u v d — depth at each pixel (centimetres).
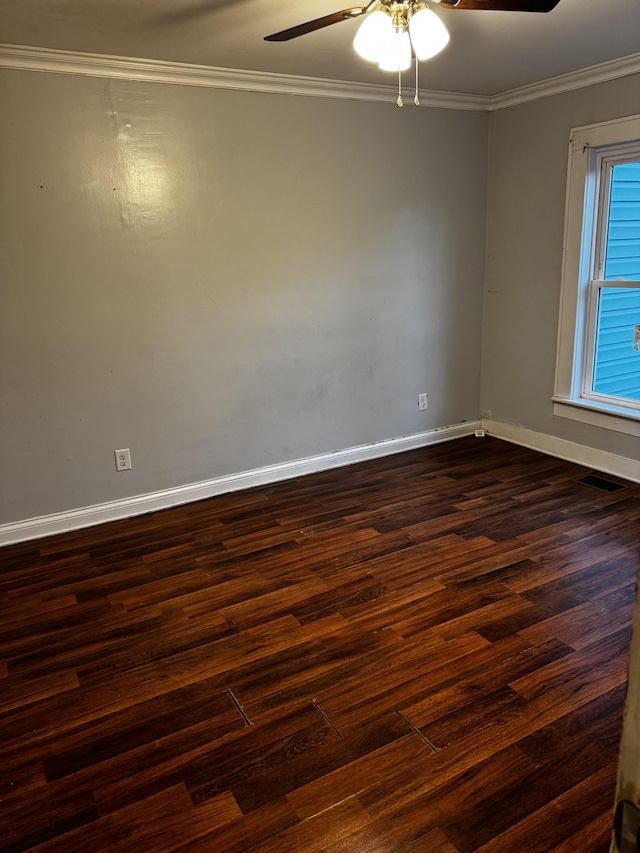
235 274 352
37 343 308
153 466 351
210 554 300
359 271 393
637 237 353
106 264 316
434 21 194
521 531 310
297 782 169
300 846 151
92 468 334
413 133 392
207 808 162
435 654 220
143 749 182
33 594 270
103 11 240
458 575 271
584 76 346
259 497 368
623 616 238
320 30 265
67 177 299
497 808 159
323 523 329
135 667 219
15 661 224
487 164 427
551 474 385
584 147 360
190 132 324
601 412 378
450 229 423
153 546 311
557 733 182
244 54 296
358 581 270
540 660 214
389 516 334
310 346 386
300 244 369
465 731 184
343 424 411
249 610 251
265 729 188
